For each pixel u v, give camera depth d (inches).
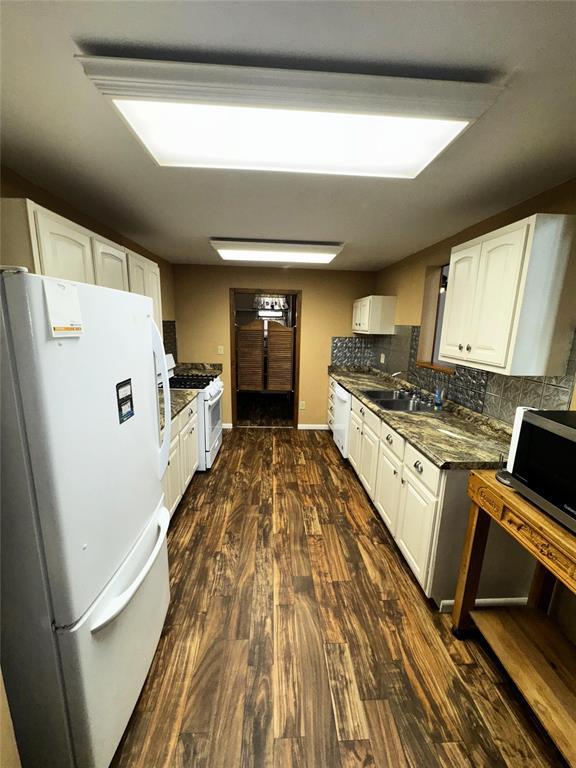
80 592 34.6
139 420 48.5
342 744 45.6
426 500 69.0
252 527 95.7
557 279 60.2
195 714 48.7
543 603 63.2
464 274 77.0
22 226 50.4
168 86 37.3
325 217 88.4
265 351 228.4
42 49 35.1
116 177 65.1
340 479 127.4
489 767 43.7
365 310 153.3
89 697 36.4
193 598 69.9
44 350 29.2
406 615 66.9
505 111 43.6
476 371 89.1
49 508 31.2
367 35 33.0
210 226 98.2
